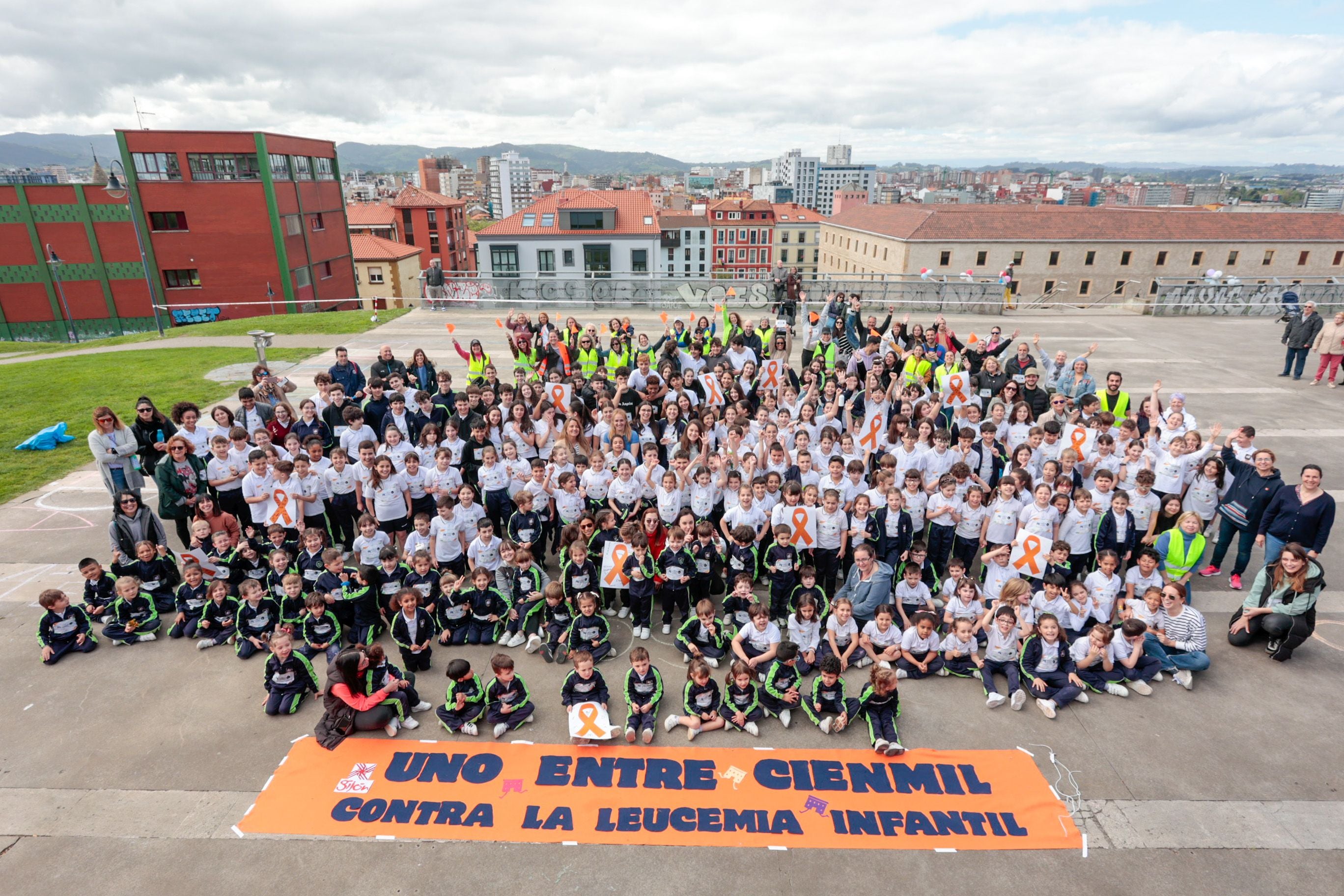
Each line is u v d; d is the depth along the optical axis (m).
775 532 8.61
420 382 12.96
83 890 5.42
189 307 36.31
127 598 8.43
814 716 7.23
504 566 8.92
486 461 10.02
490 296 28.27
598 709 7.00
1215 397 17.22
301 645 8.30
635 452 11.09
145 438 10.27
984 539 9.30
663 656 8.45
